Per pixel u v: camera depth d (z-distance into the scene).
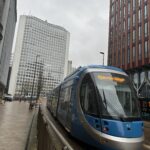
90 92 9.37
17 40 104.62
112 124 8.03
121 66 49.34
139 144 7.86
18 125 12.98
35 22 106.06
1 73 72.31
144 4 44.12
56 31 112.50
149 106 34.25
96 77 9.62
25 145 7.71
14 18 91.62
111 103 8.76
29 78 99.56
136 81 42.34
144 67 40.25
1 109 26.59
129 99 9.27
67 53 115.38
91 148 8.59
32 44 103.94
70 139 10.93
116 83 9.59
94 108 8.79
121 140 7.66
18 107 35.03
